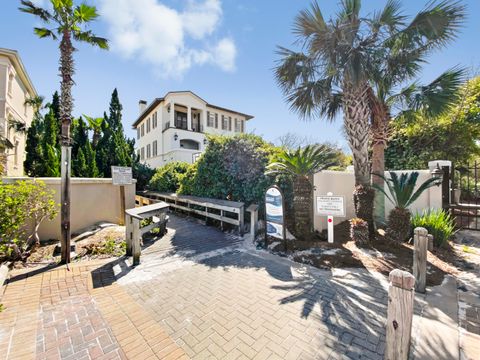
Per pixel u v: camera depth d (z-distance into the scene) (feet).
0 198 12.94
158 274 12.07
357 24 16.71
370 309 8.54
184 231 21.57
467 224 22.54
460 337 6.93
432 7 15.25
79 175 32.60
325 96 20.12
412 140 32.58
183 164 41.09
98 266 13.10
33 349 6.59
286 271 12.38
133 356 6.37
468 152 31.96
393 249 15.19
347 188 23.76
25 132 38.65
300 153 17.99
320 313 8.32
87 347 6.71
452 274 11.85
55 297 9.64
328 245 16.16
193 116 69.92
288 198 20.31
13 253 13.73
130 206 24.34
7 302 9.19
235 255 15.17
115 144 41.37
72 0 13.82
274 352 6.47
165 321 7.99
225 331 7.43
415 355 6.21
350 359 6.13
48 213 15.51
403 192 15.84
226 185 24.89
